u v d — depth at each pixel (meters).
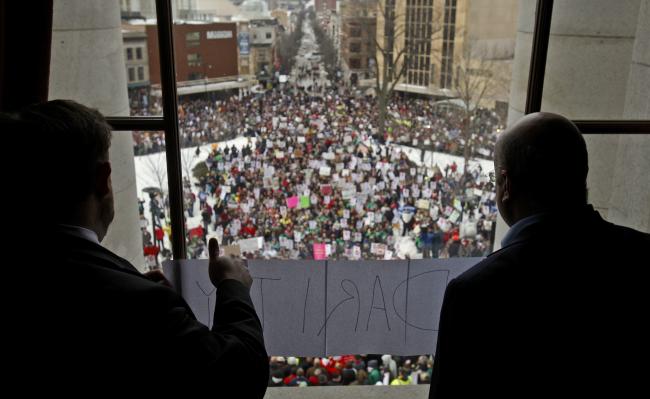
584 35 1.69
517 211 0.82
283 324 1.29
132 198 1.61
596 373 0.72
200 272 1.24
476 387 0.75
